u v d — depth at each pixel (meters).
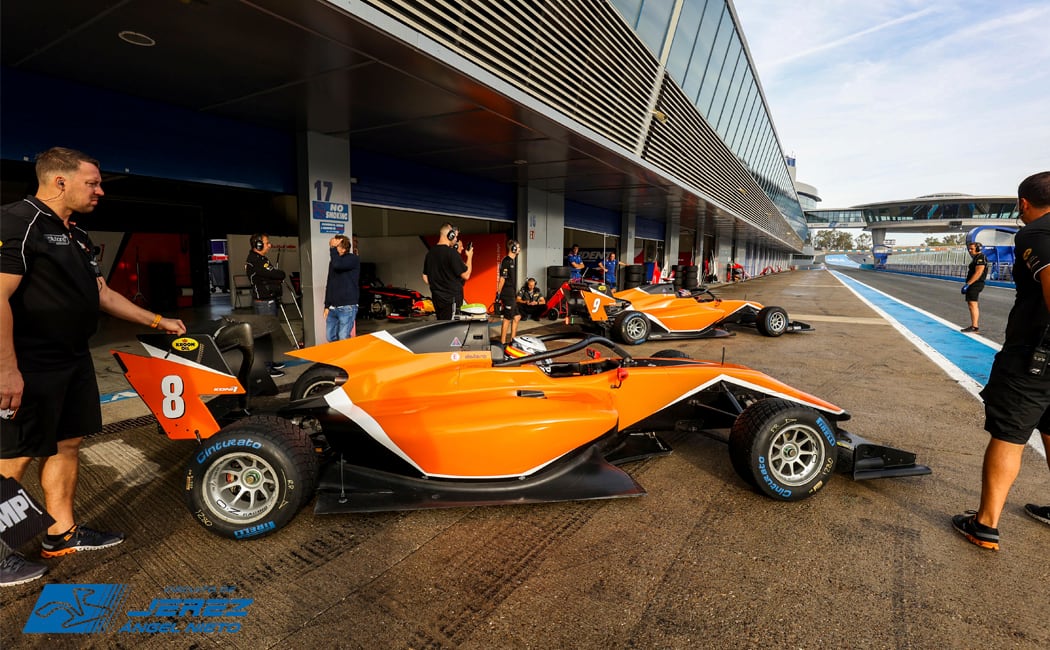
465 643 1.87
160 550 2.43
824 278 41.72
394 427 2.78
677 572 2.32
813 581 2.26
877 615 2.04
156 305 11.95
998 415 2.46
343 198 7.30
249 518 2.48
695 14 11.66
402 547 2.51
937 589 2.21
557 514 2.85
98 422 2.37
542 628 1.95
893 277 43.59
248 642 1.87
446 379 3.27
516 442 2.84
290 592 2.15
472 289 12.77
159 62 4.48
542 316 11.41
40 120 4.72
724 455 3.76
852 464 3.16
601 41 7.60
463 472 2.83
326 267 7.12
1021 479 3.32
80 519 2.68
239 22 3.75
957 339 9.05
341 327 6.20
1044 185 2.36
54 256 2.02
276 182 6.73
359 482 2.81
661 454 3.56
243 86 5.10
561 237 13.72
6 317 1.89
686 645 1.87
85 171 2.13
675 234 24.12
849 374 6.29
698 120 13.09
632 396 3.49
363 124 6.52
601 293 8.64
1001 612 2.07
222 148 6.12
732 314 9.49
